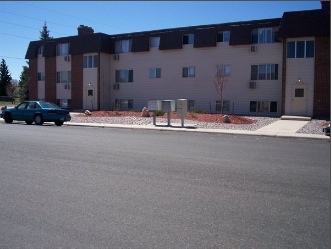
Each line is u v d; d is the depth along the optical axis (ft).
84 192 21.45
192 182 23.89
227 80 103.65
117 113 93.04
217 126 66.23
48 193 21.25
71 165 29.25
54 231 15.58
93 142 43.68
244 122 74.33
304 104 90.43
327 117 87.56
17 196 20.65
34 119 72.13
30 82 141.79
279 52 97.30
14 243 14.43
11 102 212.02
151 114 87.20
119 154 34.71
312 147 42.09
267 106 99.66
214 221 16.72
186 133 58.18
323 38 88.02
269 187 22.70
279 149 39.93
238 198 20.33
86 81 126.11
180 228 15.88
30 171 26.99
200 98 108.99
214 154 35.55
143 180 24.36
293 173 26.86
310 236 15.03
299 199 20.17
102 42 121.08
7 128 62.23
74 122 77.82
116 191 21.67
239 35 100.89
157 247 13.99
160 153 35.68
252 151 38.06
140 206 18.85
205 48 107.24
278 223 16.49
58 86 133.69
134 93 120.88
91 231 15.57
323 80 88.33
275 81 98.22
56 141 44.14
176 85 112.78
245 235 15.12
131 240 14.64
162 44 112.98
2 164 29.58
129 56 121.29
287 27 90.74
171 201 19.74
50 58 135.64
